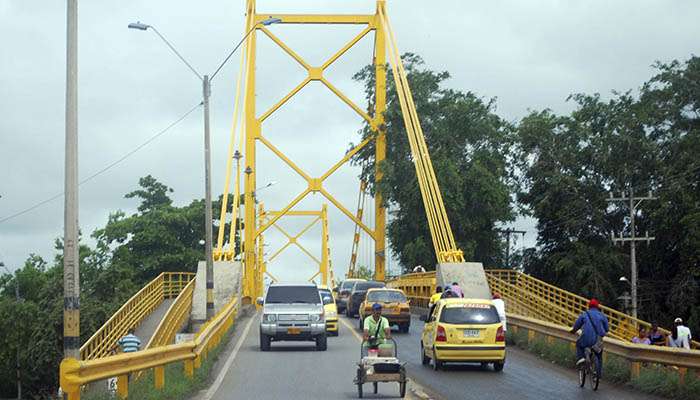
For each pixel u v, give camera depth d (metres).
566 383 23.28
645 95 66.38
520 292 57.72
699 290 56.59
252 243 83.88
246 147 88.69
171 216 84.00
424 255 78.00
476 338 25.97
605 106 68.75
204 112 36.88
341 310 58.53
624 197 59.59
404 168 82.94
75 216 16.05
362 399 20.00
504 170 78.81
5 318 59.34
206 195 37.03
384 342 20.97
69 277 15.85
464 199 77.06
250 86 89.12
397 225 81.44
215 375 24.81
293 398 20.09
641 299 61.72
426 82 84.44
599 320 22.12
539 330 32.19
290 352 32.38
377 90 86.75
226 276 52.31
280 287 33.97
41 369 57.06
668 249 61.75
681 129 64.81
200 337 24.75
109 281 61.09
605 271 63.72
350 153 88.69
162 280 55.56
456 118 81.25
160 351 19.12
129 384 19.36
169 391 18.88
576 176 68.12
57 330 56.69
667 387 20.44
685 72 64.81
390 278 84.12
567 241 67.44
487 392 21.34
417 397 20.36
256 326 46.69
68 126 16.22
